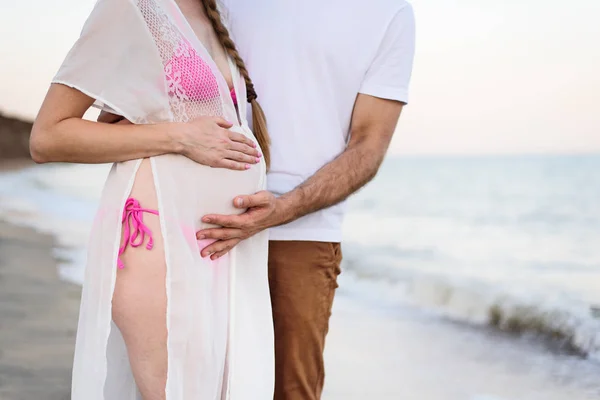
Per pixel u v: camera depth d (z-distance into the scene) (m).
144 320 1.88
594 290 7.43
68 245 8.48
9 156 20.36
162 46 1.89
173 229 1.87
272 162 2.33
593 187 16.47
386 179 19.20
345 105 2.39
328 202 2.25
